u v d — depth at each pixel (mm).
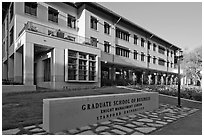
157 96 10656
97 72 20719
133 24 29734
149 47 36031
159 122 7160
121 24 28719
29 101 9727
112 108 7473
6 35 22609
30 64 14742
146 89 19656
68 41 17891
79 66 18938
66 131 5613
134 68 30578
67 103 5836
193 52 38312
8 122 6086
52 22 20688
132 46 30781
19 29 17781
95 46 21984
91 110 6586
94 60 20625
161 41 40438
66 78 17281
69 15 22734
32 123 6090
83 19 22719
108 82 23938
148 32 33938
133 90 18219
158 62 38938
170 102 13406
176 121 7547
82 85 19125
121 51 28578
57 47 16984
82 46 19125
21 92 13094
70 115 5887
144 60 33750
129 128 6156
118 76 28125
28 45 14695
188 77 40594
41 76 19609
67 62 17406
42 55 19469
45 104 5590
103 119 7027
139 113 8961
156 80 38031
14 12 17719
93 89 17531
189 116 8844
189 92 17203
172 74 44906
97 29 24344
